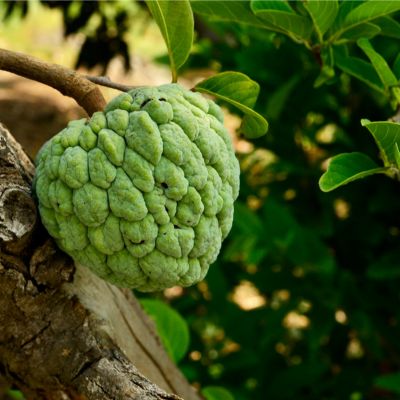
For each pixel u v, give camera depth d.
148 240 0.67
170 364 0.83
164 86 0.69
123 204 0.66
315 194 1.16
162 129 0.67
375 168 0.71
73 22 1.31
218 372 1.17
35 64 0.70
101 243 0.67
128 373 0.71
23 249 0.69
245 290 1.67
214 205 0.68
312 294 1.07
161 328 0.86
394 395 1.18
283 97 0.98
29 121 1.86
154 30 2.46
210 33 1.23
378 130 0.69
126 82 2.02
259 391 1.08
